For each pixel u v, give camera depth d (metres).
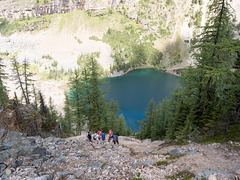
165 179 8.95
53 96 150.62
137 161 12.19
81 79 30.05
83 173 9.88
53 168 10.74
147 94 161.00
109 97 151.38
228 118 18.30
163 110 47.91
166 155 13.45
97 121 30.30
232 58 17.30
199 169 9.78
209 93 20.36
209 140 16.95
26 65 40.78
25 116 29.97
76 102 30.56
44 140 17.89
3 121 24.45
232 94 18.39
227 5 15.62
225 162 10.73
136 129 100.94
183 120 23.44
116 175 9.71
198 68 18.12
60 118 59.72
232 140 14.99
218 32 16.55
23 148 11.89
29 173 9.40
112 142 21.95
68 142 18.45
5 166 9.66
